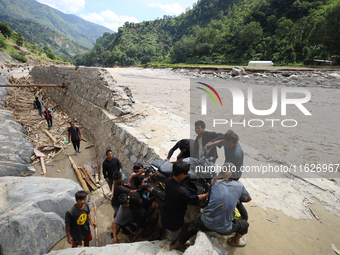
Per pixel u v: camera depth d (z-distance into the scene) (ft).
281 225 12.01
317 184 15.60
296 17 338.75
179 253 10.23
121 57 652.07
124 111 33.63
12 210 15.87
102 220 18.97
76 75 56.95
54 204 18.10
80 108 49.01
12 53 318.45
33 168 29.99
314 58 158.61
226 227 9.45
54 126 46.34
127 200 14.47
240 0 613.52
